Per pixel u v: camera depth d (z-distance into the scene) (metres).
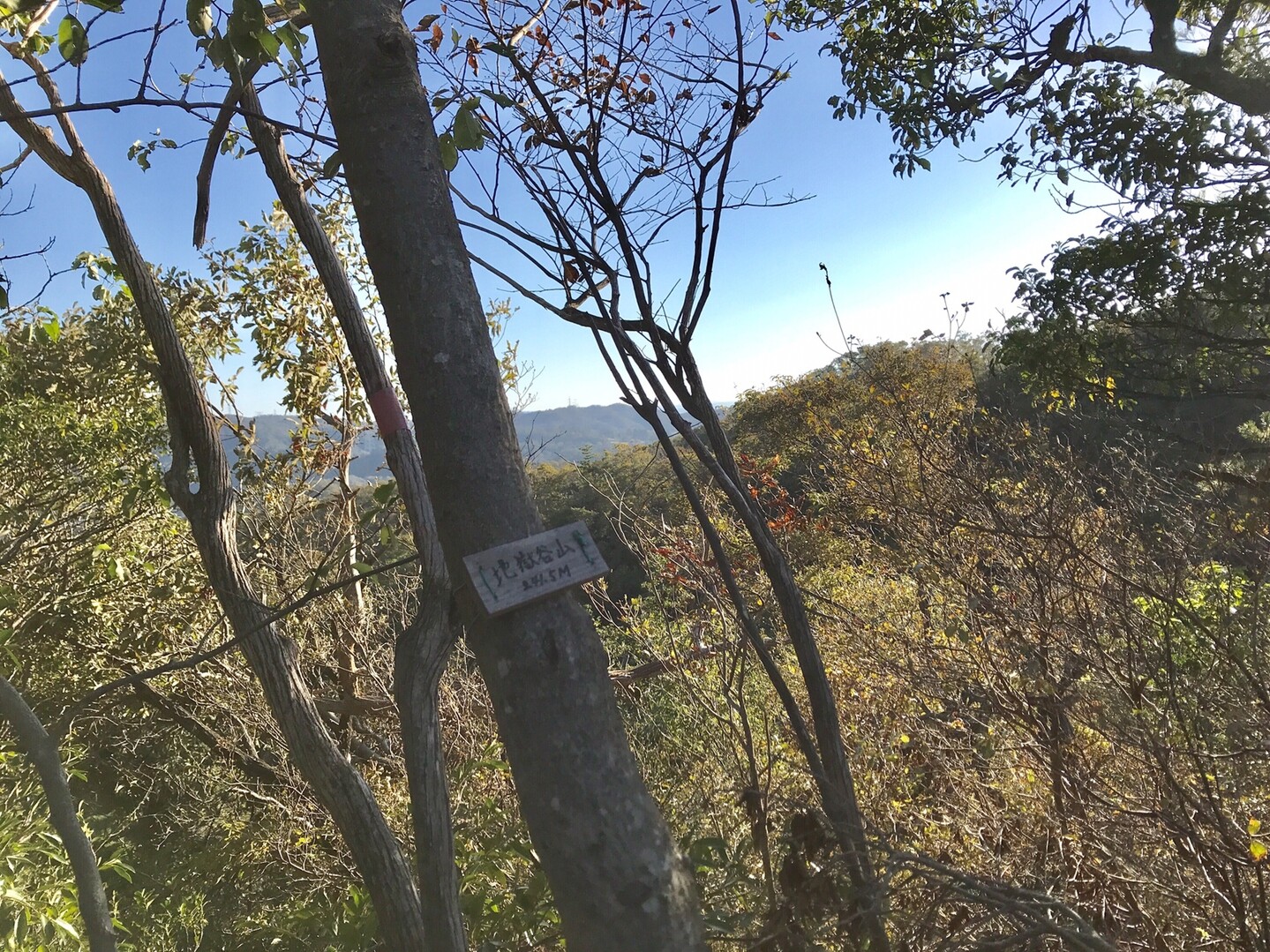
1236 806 2.89
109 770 8.51
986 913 2.00
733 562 5.04
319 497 8.12
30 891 4.28
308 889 6.00
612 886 1.38
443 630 2.37
